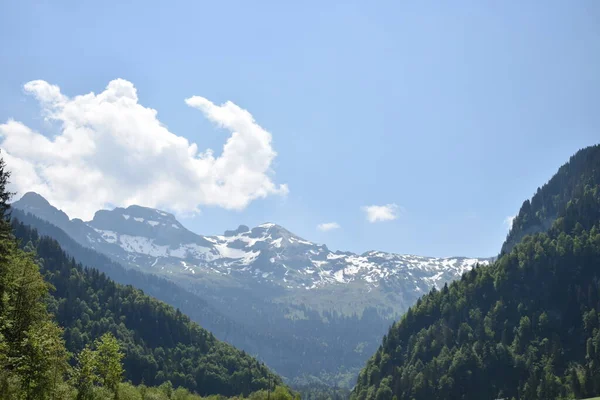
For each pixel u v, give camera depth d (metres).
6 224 90.88
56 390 83.31
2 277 85.25
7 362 75.06
